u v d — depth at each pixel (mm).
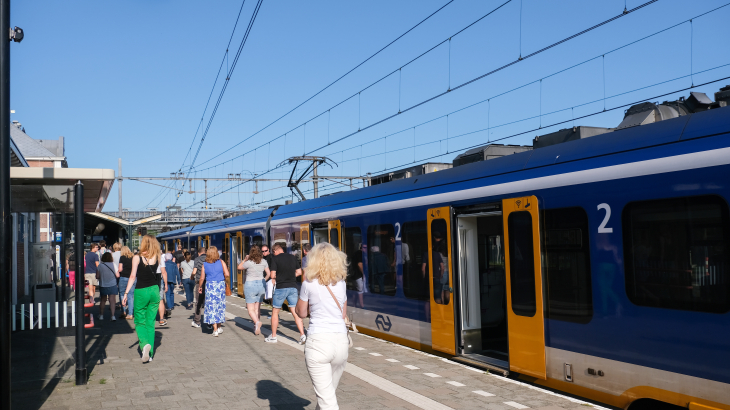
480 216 8039
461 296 8359
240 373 7734
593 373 5973
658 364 5320
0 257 5113
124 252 12727
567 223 6332
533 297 6730
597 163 6070
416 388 6773
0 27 5238
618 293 5723
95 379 7422
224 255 23234
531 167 6988
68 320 7812
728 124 4988
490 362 7758
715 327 4867
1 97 5207
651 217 5457
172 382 7230
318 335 4715
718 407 4832
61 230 9828
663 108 7031
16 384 7148
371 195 11023
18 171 7594
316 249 4867
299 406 6121
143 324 8586
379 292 10547
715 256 4895
